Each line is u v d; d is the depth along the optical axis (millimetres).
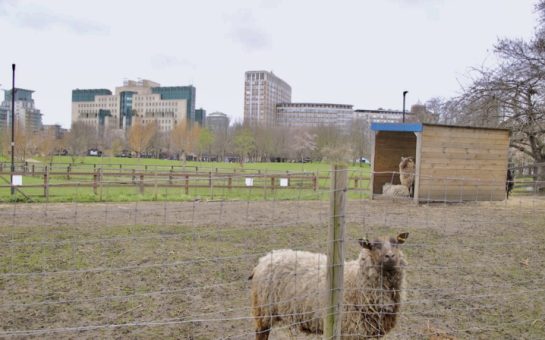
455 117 26719
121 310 6215
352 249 9836
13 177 17578
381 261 4328
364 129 61438
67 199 17578
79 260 8688
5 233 10977
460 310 6383
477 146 18812
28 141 63312
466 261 9062
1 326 5629
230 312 6188
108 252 9344
